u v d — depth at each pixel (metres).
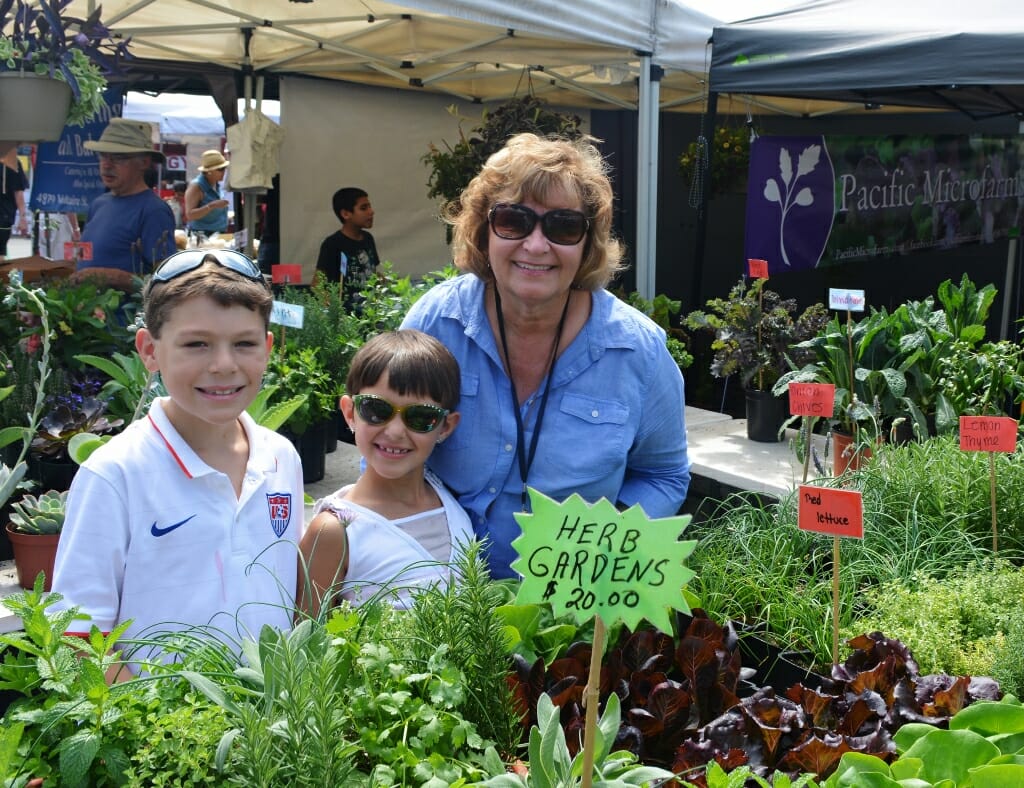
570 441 2.39
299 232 8.70
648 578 1.30
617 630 1.98
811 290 10.60
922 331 4.50
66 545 1.88
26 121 3.85
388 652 1.53
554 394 2.40
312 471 4.40
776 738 1.68
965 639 2.29
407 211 9.33
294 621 2.13
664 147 10.59
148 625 1.92
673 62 6.51
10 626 2.75
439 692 1.48
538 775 1.30
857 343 4.54
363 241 7.93
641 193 6.54
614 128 10.41
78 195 7.52
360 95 8.79
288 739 1.25
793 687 1.87
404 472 2.31
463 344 2.43
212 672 1.47
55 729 1.39
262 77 8.07
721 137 8.80
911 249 7.67
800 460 4.18
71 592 1.84
